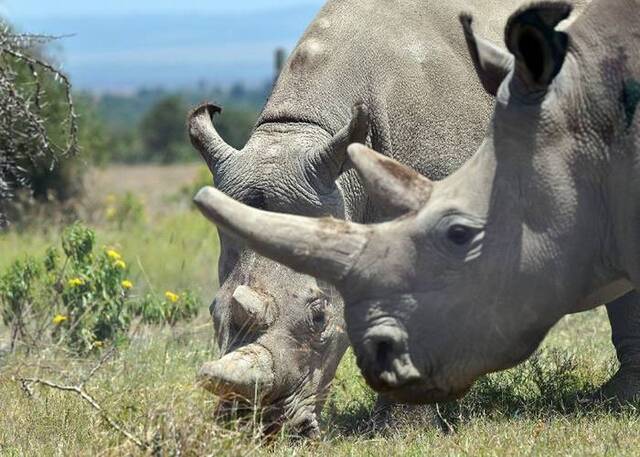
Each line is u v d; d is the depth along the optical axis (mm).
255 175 17125
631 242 13867
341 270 13430
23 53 25719
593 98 13727
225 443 15461
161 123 148875
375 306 13414
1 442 17281
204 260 35969
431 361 13484
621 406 17953
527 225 13586
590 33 13898
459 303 13461
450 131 18625
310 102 17984
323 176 17141
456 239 13461
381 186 13641
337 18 18797
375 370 13492
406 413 18328
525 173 13602
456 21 19000
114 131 156875
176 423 15469
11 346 23453
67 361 22453
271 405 16734
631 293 19328
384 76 18406
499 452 15586
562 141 13656
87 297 24312
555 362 20641
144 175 102938
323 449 16609
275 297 16641
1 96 23719
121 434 15953
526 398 19078
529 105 13625
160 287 31656
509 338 13656
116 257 24969
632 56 13758
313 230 13422
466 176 13695
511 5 19641
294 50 18625
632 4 13844
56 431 17531
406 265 13414
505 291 13539
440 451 16062
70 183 48406
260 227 13320
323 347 16938
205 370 16000
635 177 13711
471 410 18344
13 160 25406
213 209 13297
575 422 17125
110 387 19516
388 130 18312
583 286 13953
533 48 13336
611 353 22078
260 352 16359
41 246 36750
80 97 56906
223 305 16797
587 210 13758
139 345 23703
